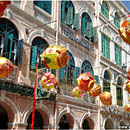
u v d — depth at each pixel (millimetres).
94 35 19781
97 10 21500
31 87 11836
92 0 21531
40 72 12734
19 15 12672
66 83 15352
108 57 22078
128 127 20234
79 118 15656
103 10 23047
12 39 11461
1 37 11430
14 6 12297
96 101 18250
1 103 10766
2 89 10344
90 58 18906
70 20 16906
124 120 22125
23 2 13398
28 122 12266
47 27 14602
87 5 20312
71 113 14945
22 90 11305
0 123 11047
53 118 13383
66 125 15258
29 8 13555
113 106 20359
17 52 11938
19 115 11211
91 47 19578
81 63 17469
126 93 23625
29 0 13719
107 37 22594
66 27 16781
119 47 24891
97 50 20047
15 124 10883
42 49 13891
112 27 23781
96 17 21344
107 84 20797
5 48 10977
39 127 13031
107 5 24078
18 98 11352
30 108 11938
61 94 14453
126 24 6723
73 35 17469
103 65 20609
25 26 12969
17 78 11742
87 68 18219
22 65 12094
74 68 16547
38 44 13781
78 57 17250
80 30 18344
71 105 15125
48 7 15562
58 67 7559
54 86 10664
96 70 19344
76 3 18641
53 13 15766
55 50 7348
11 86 10773
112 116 20125
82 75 9234
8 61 7863
